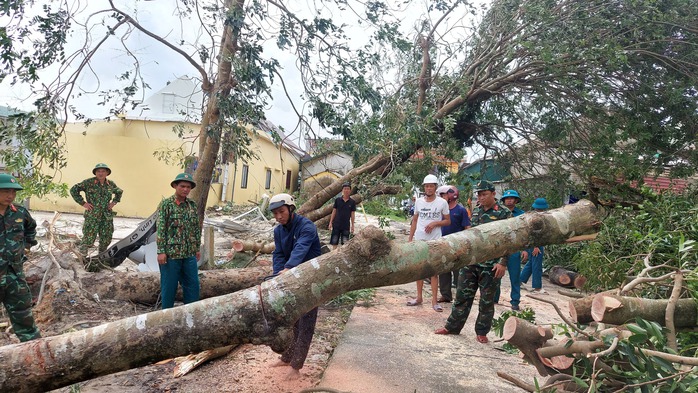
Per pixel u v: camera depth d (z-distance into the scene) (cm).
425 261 266
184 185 466
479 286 458
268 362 377
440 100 941
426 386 340
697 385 223
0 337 432
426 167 875
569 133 931
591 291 536
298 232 353
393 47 669
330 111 633
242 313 240
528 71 864
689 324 309
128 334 233
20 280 382
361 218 1908
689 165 815
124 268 721
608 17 785
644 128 801
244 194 2041
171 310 242
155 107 1634
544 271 934
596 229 310
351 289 261
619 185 770
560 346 260
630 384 251
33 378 225
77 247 650
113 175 1550
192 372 359
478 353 422
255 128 633
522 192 1052
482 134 1107
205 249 692
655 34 736
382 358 392
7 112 905
